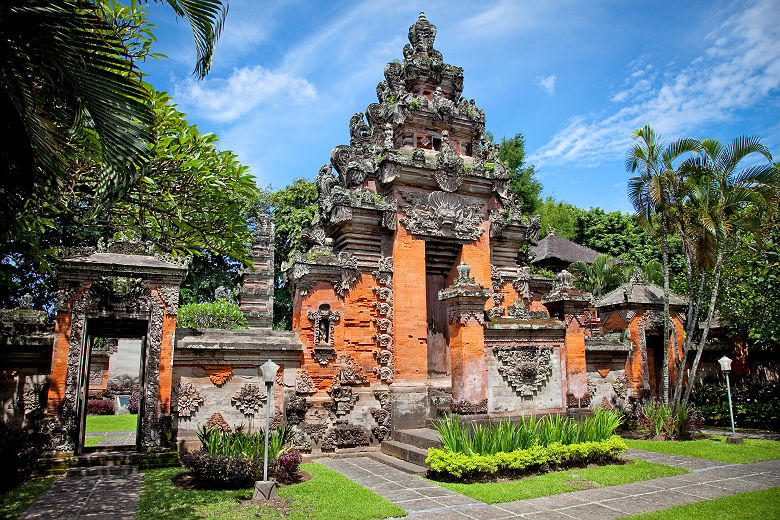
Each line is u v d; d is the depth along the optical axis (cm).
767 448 1527
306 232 1680
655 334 2033
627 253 4316
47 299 2475
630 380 1931
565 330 1580
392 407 1554
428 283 1831
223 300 2623
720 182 1794
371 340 1616
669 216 1858
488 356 1449
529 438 1208
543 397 1502
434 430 1492
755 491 1055
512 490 1037
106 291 1322
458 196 1814
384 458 1391
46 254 1281
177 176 1180
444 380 1697
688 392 1817
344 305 1587
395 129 1852
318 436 1466
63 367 1273
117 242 1380
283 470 1122
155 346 1341
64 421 1255
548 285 1997
